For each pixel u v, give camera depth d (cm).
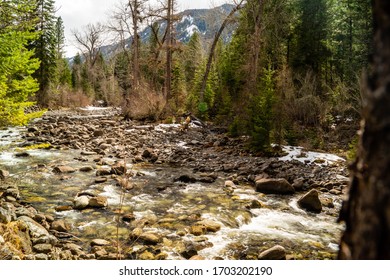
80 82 5047
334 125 1669
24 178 825
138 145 1357
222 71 2691
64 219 594
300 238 546
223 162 1109
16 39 755
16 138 1397
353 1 2397
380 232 84
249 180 909
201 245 500
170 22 2414
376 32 92
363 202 95
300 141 1451
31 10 776
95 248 473
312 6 2584
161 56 2791
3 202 575
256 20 2053
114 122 2009
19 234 438
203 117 2294
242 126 1608
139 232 528
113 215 620
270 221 623
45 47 3269
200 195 761
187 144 1446
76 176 877
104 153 1193
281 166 1032
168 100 2311
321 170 998
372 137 90
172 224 582
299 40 2503
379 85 86
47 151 1184
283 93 1617
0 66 732
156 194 761
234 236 546
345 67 2361
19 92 790
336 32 2811
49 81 3403
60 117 2380
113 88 4481
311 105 1641
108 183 827
